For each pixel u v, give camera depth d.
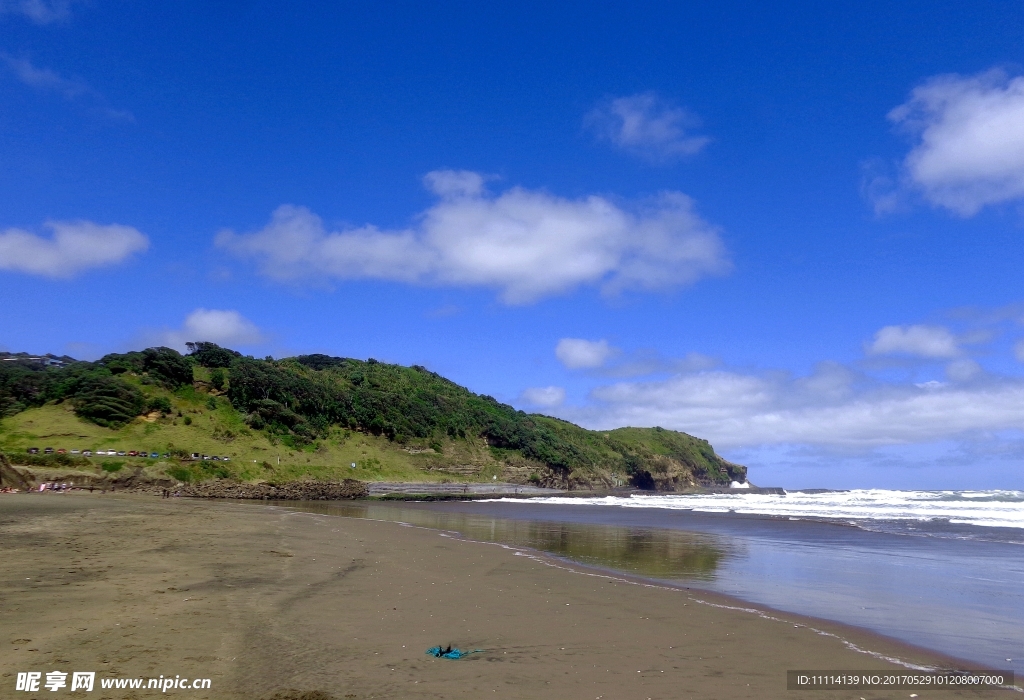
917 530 33.88
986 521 40.19
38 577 14.42
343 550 22.56
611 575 18.75
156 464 61.78
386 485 81.50
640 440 180.38
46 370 77.94
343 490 74.75
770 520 42.19
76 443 61.03
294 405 87.00
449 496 84.69
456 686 8.59
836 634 11.95
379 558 20.89
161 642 9.89
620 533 33.00
